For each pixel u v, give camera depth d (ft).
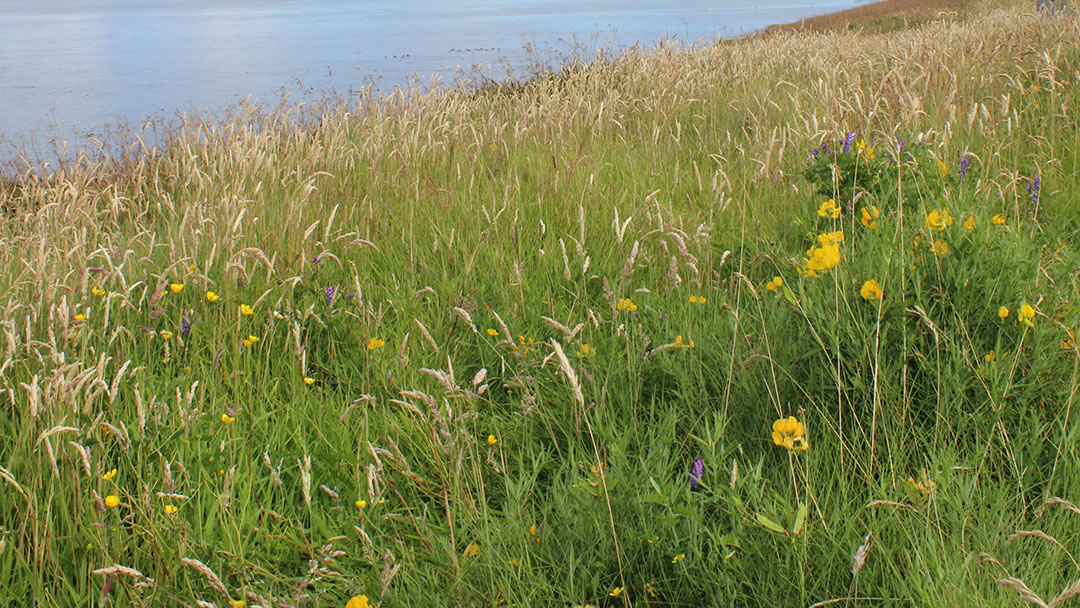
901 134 17.72
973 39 26.18
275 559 8.61
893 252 11.19
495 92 34.86
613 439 9.48
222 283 13.38
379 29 189.47
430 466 9.91
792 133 19.76
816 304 10.73
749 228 15.89
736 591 7.36
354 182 20.06
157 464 9.49
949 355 9.72
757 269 13.75
